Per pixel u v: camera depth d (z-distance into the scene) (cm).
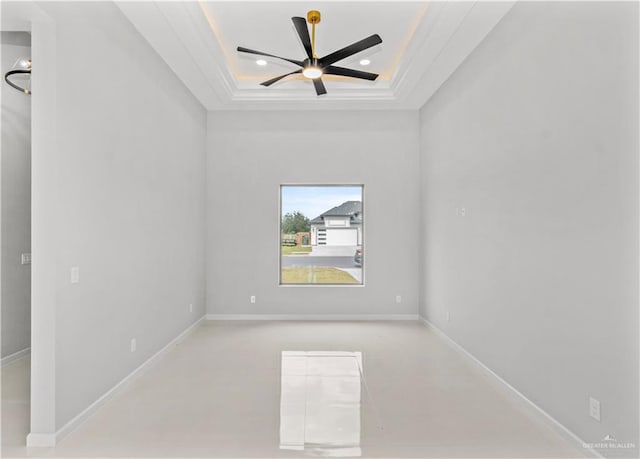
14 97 394
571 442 245
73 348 259
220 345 455
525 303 299
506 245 327
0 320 375
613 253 213
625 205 205
